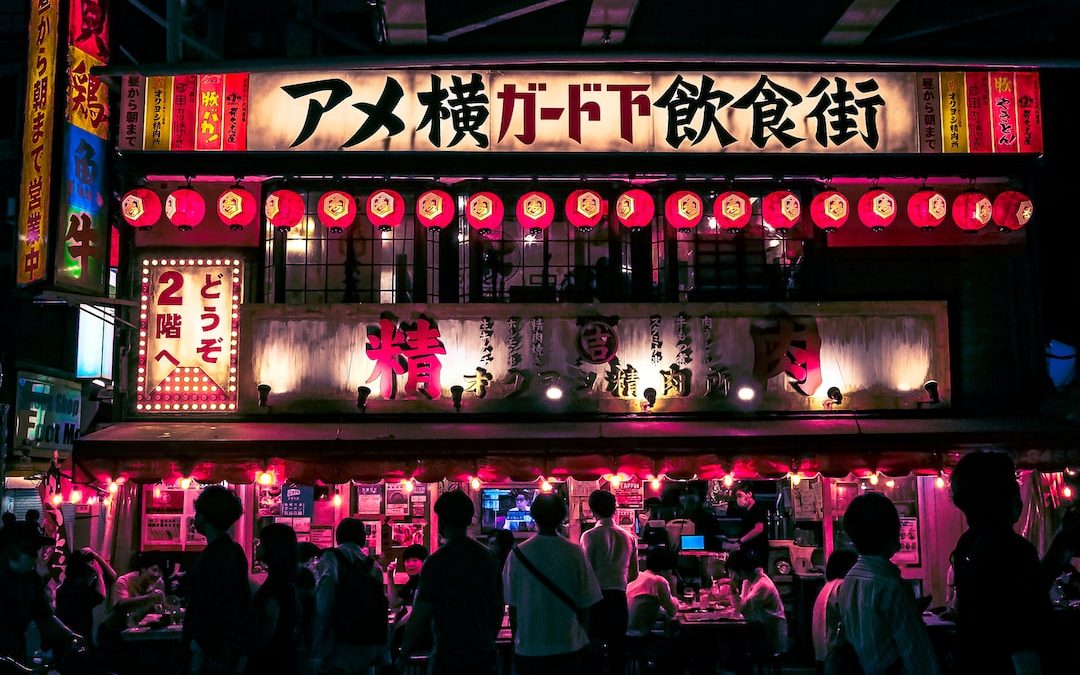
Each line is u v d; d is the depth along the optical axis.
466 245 14.45
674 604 11.66
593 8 13.70
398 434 13.13
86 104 13.25
